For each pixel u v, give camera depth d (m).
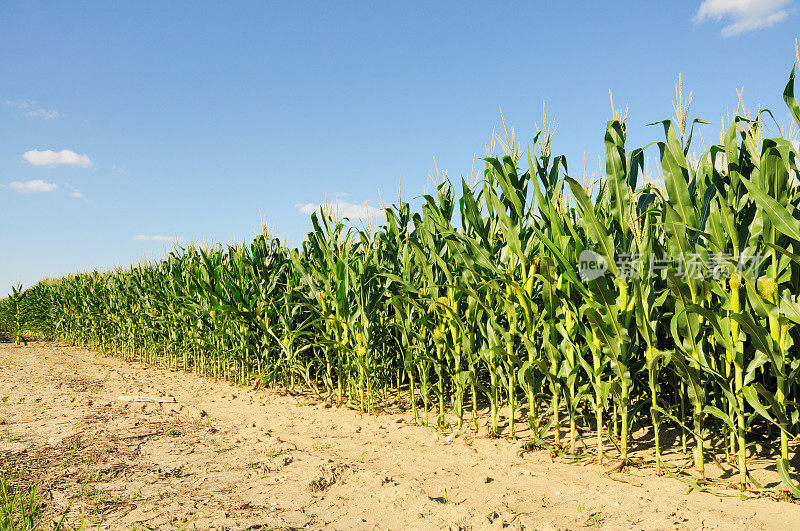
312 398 6.32
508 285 3.94
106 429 4.82
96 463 3.78
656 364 3.19
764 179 2.72
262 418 5.37
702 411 3.07
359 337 5.41
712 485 3.03
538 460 3.68
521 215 3.92
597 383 3.42
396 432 4.64
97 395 6.80
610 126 3.22
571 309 3.53
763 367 3.60
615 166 3.23
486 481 3.26
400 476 3.39
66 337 15.69
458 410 4.49
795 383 3.32
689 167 3.30
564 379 3.68
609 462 3.53
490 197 4.21
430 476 3.39
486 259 3.96
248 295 7.03
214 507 2.89
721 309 3.01
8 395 6.82
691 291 2.94
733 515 2.62
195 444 4.34
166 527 2.59
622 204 3.22
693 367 3.04
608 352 3.28
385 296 5.66
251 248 7.45
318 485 3.19
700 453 3.14
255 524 2.62
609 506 2.79
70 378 8.39
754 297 2.76
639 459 3.52
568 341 3.54
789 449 3.54
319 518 2.71
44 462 3.79
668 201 2.98
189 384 7.73
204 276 7.98
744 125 2.95
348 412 5.52
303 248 6.95
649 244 3.08
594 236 3.19
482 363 4.74
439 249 4.84
